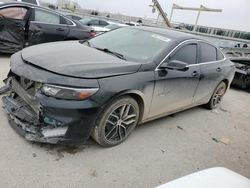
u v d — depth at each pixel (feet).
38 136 9.49
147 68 11.25
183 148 12.32
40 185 8.26
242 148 13.65
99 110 9.59
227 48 37.22
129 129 11.56
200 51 14.83
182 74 13.02
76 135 9.49
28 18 21.68
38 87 9.41
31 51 11.36
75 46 12.57
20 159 9.17
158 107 12.48
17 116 10.14
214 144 13.44
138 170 9.96
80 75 9.31
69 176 8.87
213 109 18.72
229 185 5.24
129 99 10.73
